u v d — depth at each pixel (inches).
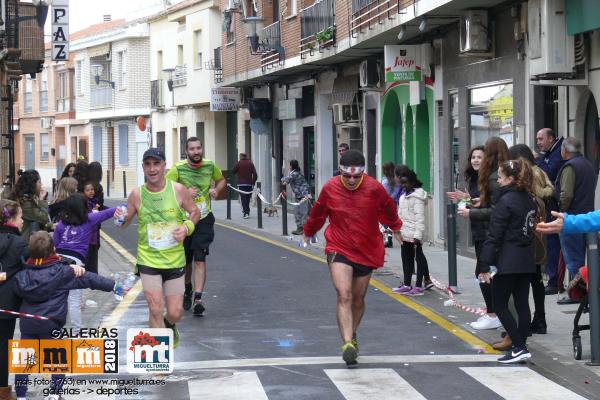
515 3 807.7
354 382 446.0
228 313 643.5
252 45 1513.3
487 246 478.3
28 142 3420.3
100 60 2807.6
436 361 490.0
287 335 562.6
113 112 2682.1
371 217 485.7
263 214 1648.6
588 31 676.1
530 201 480.4
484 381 446.9
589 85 698.8
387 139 1242.6
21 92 3432.6
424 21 917.2
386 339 547.5
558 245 685.9
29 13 1284.4
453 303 662.5
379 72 1222.3
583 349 509.0
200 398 421.1
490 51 871.1
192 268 703.1
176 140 2390.5
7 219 438.3
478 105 919.0
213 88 1854.1
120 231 1370.6
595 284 468.8
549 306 643.5
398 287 745.6
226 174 2069.4
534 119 789.9
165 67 2389.3
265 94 1781.5
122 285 414.3
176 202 469.7
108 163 2805.1
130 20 2783.0
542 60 702.5
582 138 725.9
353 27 1122.7
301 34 1384.1
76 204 538.3
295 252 1038.4
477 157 564.4
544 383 442.6
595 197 706.8
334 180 491.2
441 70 1016.9
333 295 722.2
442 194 1036.5
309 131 1601.9
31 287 402.3
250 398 418.6
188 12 2176.4
